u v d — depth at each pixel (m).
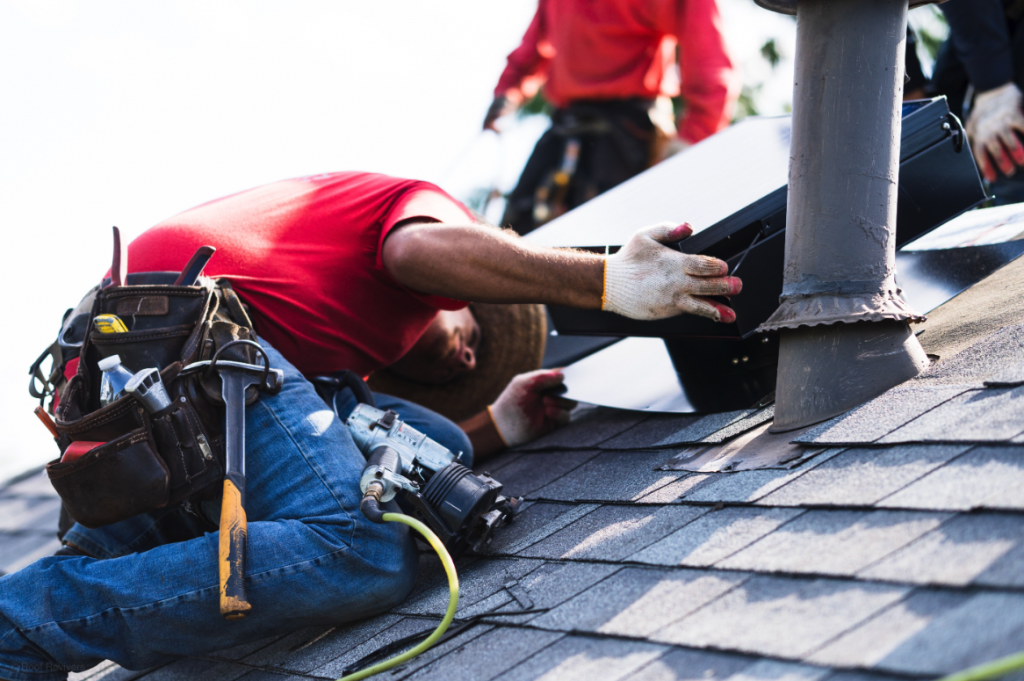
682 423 2.21
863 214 1.72
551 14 4.48
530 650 1.37
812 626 1.10
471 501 1.86
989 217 2.57
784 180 2.09
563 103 4.53
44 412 1.92
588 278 1.96
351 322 2.16
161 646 1.76
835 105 1.70
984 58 3.23
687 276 1.91
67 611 1.72
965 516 1.17
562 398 2.66
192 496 1.83
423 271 1.99
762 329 1.82
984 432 1.34
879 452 1.47
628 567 1.51
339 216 2.16
